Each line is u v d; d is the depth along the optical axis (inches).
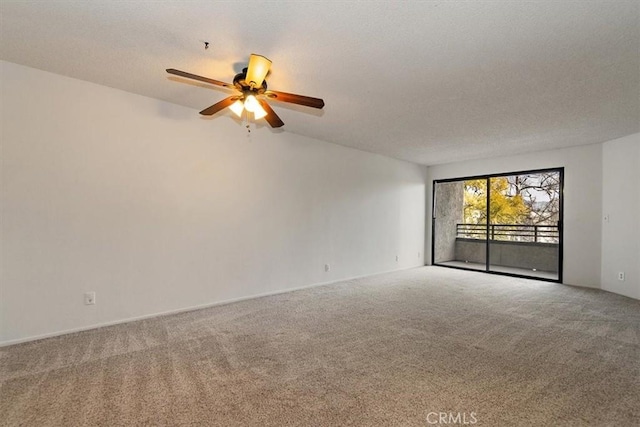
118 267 127.3
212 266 153.5
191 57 99.8
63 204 115.3
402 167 263.7
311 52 94.3
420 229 282.2
